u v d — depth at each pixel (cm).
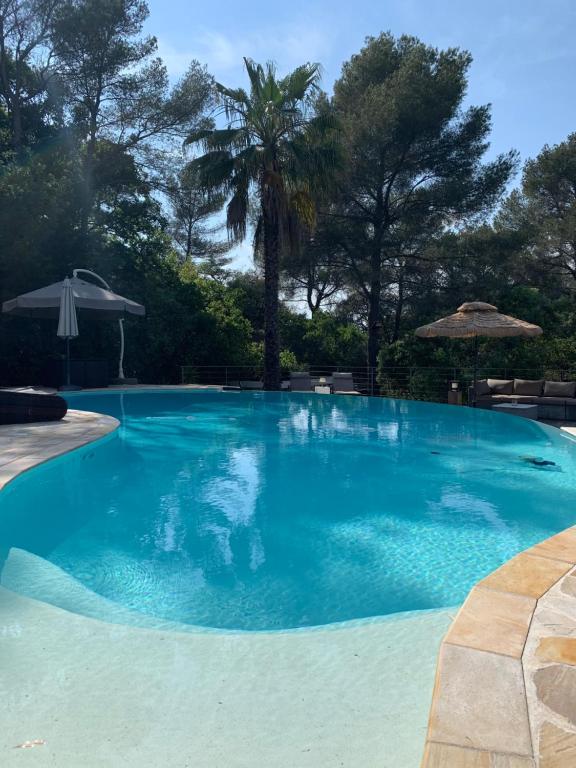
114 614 280
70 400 1217
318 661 210
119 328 1712
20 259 1392
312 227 1560
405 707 180
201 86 1852
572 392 1136
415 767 152
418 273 2033
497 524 425
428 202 1936
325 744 162
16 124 1722
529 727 152
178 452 685
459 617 216
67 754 156
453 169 1936
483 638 200
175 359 1925
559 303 2286
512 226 2595
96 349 1711
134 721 172
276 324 1553
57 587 310
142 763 153
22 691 189
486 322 1147
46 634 232
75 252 1619
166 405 1172
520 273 2492
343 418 993
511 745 145
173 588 312
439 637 229
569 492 512
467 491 518
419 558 360
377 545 382
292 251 1550
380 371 2027
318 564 348
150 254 1922
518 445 739
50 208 1472
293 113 1432
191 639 228
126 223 1864
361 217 1998
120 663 208
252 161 1398
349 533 405
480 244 1947
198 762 154
